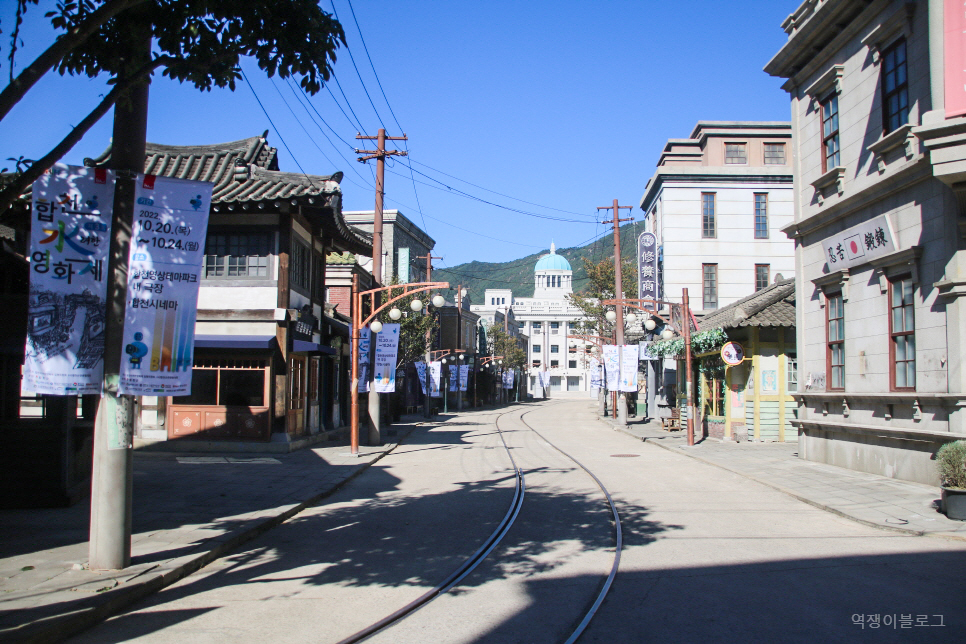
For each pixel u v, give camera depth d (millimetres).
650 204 40844
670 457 19844
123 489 7223
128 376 7184
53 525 9281
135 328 7238
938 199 12023
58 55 5539
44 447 10617
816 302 16594
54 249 7066
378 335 22578
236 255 19328
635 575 7309
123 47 6926
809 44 16375
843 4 14625
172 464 16516
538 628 5684
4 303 10461
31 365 6930
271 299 19125
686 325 22578
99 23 5699
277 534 9516
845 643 5312
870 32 14141
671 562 7855
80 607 5859
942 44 10969
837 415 15641
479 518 10680
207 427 18969
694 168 35781
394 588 6895
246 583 7113
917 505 10883
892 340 13438
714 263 35656
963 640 5371
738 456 18719
